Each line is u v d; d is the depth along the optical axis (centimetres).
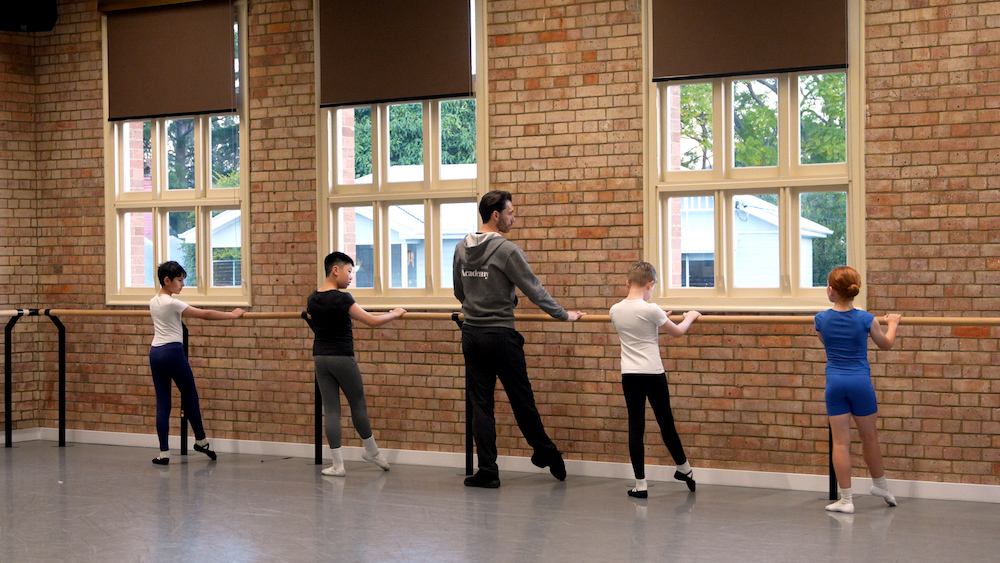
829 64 541
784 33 550
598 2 592
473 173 629
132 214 731
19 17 704
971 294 516
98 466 623
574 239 599
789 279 557
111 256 724
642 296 509
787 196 555
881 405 534
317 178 663
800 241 559
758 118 568
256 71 680
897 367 530
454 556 400
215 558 399
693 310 544
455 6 621
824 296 552
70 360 738
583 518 470
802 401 548
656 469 575
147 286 726
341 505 501
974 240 516
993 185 513
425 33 629
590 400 593
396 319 584
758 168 568
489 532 441
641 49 583
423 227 642
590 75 595
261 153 679
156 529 450
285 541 426
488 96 618
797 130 560
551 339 602
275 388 674
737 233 571
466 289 540
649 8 581
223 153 695
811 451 546
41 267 745
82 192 732
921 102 526
